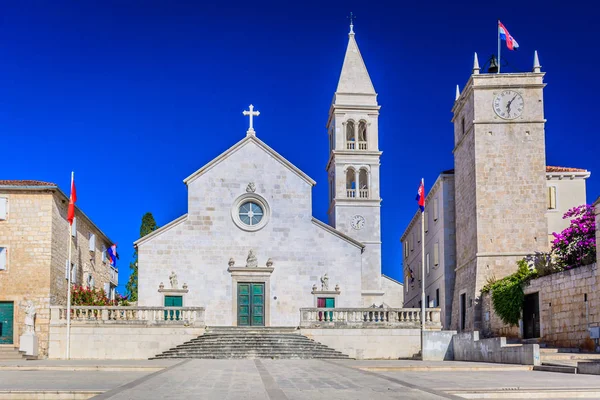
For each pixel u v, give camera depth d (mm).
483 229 46906
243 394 16938
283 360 36312
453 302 52844
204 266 49031
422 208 45219
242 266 49125
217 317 48500
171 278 48469
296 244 49906
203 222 49531
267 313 48750
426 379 22750
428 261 62219
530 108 47906
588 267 33531
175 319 43125
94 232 55938
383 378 22031
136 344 42438
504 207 47062
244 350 40312
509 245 46719
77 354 42250
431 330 43719
